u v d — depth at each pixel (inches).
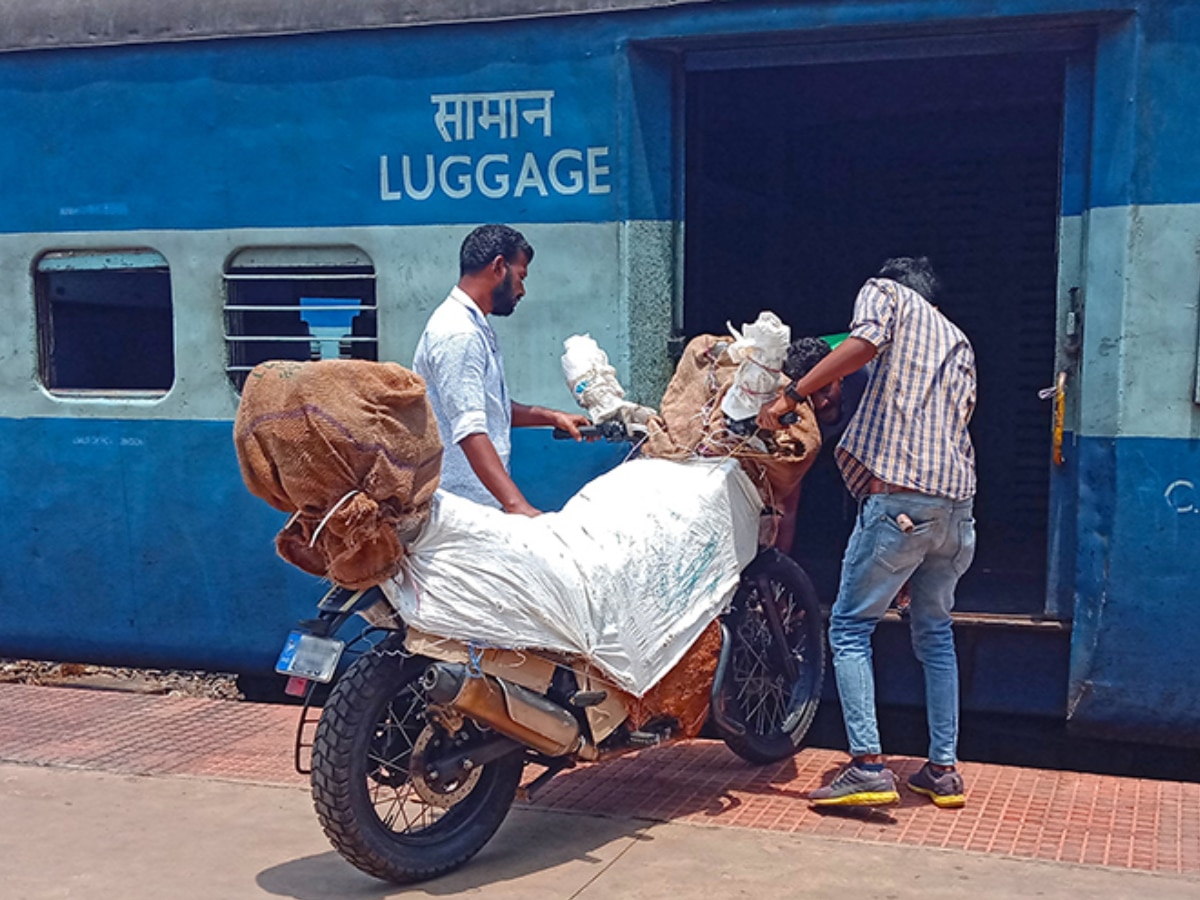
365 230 211.2
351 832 138.8
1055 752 204.2
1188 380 176.7
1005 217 285.1
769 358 162.2
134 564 227.3
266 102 214.1
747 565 173.5
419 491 137.9
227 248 218.4
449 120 205.0
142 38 217.5
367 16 206.2
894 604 192.7
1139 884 144.1
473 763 147.5
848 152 293.4
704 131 263.9
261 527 219.5
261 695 235.8
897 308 162.6
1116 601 181.8
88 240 225.5
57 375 235.5
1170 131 175.5
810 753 193.0
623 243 197.6
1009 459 284.5
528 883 145.7
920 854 153.0
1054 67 251.6
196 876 149.7
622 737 157.9
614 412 175.6
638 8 193.5
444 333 160.6
